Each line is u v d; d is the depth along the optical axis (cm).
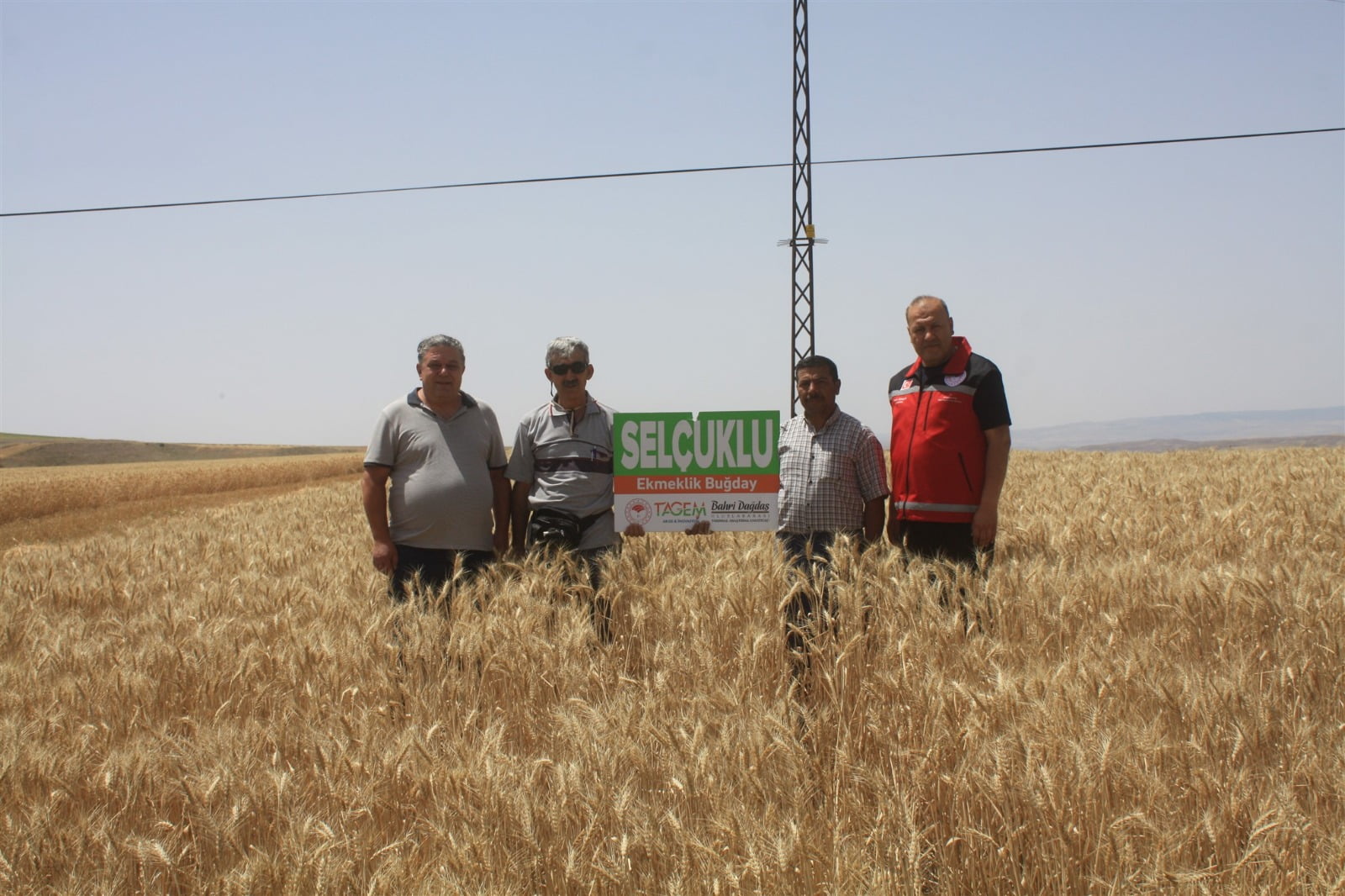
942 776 334
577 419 597
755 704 396
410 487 579
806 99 1798
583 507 592
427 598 540
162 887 323
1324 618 465
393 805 362
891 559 499
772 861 292
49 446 11412
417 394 595
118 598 828
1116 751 337
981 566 541
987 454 573
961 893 317
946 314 570
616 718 385
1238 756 352
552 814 324
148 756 388
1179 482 1277
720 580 578
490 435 609
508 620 485
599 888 304
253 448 12838
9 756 391
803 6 1800
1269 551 701
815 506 573
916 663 408
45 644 582
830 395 574
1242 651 445
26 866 327
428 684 459
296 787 359
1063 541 772
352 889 305
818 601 479
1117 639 470
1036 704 351
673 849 312
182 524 1515
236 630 589
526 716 440
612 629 549
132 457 11206
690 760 352
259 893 299
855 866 287
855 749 383
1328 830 320
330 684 474
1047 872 308
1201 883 280
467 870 299
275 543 1097
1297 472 1351
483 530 592
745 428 571
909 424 593
